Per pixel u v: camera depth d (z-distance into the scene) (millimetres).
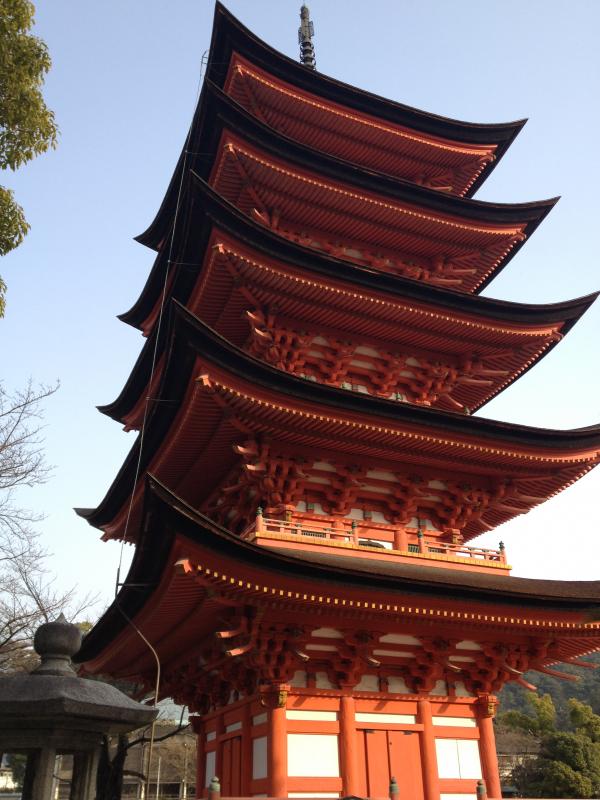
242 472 20328
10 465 23031
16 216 12773
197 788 19953
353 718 16766
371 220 25750
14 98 12742
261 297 21422
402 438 19844
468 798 17562
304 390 18344
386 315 22641
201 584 14617
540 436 21250
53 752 6105
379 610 16281
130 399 28469
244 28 25016
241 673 17125
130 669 21875
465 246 27281
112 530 25734
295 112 26875
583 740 56250
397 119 27734
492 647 19000
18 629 30562
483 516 24125
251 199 24406
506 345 24703
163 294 26016
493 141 29406
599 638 19484
